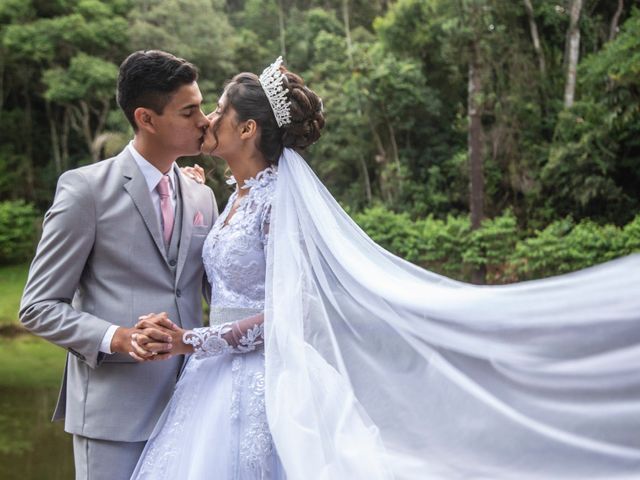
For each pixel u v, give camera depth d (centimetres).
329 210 233
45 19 1994
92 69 1912
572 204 1652
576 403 193
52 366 1088
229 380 232
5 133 2203
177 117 234
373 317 217
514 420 198
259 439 226
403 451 208
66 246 228
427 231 1466
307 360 219
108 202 234
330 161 1847
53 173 2173
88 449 235
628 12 1864
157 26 2023
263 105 237
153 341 219
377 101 1775
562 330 196
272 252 226
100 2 2044
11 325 1391
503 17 1634
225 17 2064
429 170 1781
